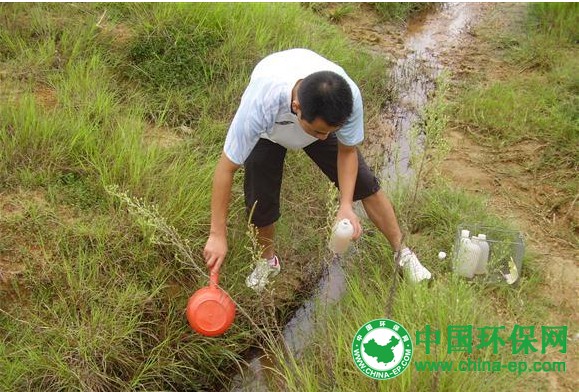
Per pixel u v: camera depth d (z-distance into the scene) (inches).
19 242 136.6
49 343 127.8
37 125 156.7
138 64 192.9
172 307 139.9
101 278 136.3
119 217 144.5
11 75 177.0
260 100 108.2
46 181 148.3
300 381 125.8
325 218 169.0
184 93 189.5
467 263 143.8
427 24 267.9
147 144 168.4
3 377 121.6
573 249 159.9
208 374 139.6
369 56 233.8
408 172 186.9
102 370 128.7
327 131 103.3
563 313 143.8
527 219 168.9
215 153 169.6
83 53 189.2
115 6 206.5
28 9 198.1
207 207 151.4
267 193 129.7
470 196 171.0
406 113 215.6
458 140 197.3
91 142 157.5
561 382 128.5
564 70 217.9
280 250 160.1
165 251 142.6
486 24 262.8
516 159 188.1
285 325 150.9
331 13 258.1
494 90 213.8
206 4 208.5
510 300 144.0
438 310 127.2
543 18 250.2
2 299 130.3
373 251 156.3
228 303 120.9
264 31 208.7
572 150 184.9
